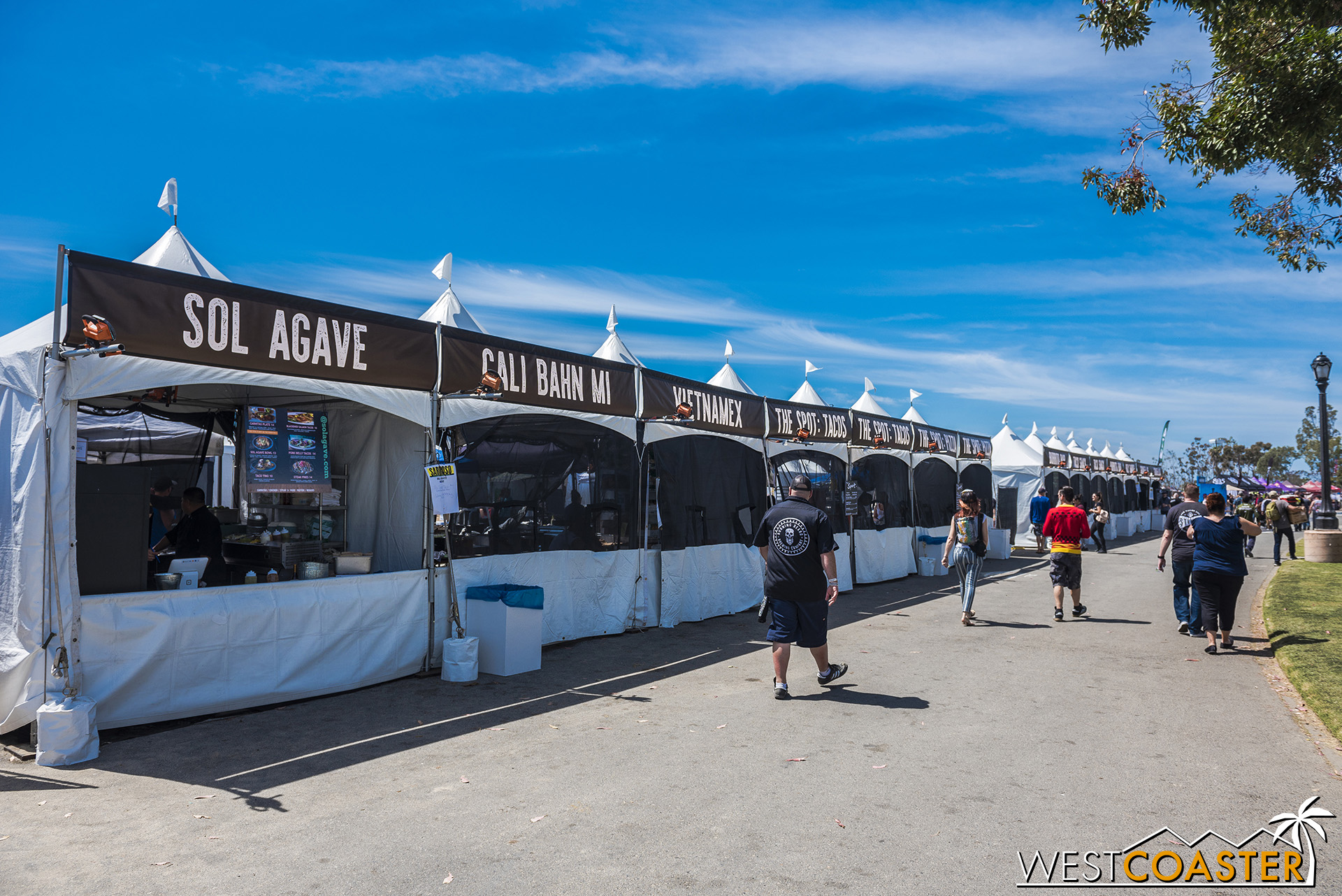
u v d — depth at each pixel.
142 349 5.64
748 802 4.52
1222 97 8.52
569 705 6.67
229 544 8.30
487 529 8.48
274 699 6.54
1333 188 8.88
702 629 10.66
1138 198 9.31
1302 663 7.86
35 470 5.32
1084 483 31.12
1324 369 21.44
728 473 12.27
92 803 4.48
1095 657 8.64
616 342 12.63
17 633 5.32
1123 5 8.40
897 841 4.01
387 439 8.62
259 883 3.54
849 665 8.23
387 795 4.62
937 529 19.09
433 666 7.84
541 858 3.81
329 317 6.85
